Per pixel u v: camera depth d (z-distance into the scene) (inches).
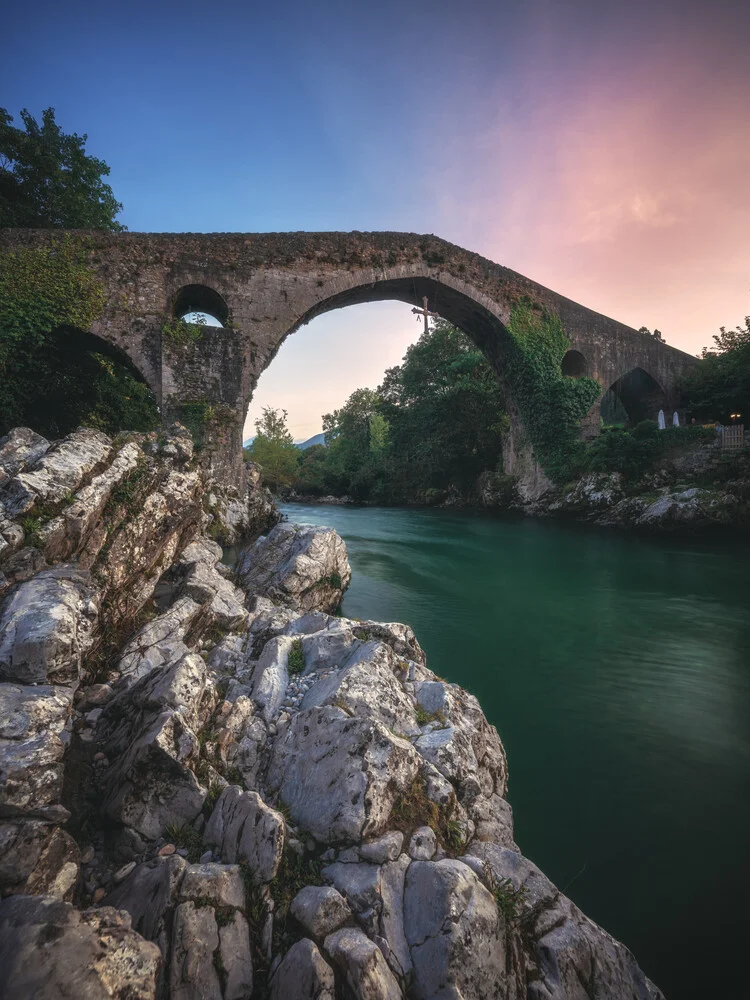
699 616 401.1
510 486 1230.3
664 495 875.4
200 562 285.9
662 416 1018.7
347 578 381.7
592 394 1105.4
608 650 321.1
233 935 99.0
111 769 139.4
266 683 182.4
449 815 130.7
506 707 241.1
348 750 131.4
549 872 141.6
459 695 191.6
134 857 121.6
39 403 756.6
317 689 173.2
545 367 1094.4
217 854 119.0
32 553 193.2
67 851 113.1
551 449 1104.8
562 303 1122.7
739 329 1088.2
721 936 124.8
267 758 150.0
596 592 479.2
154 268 790.5
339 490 2034.9
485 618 385.4
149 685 160.9
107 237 768.3
